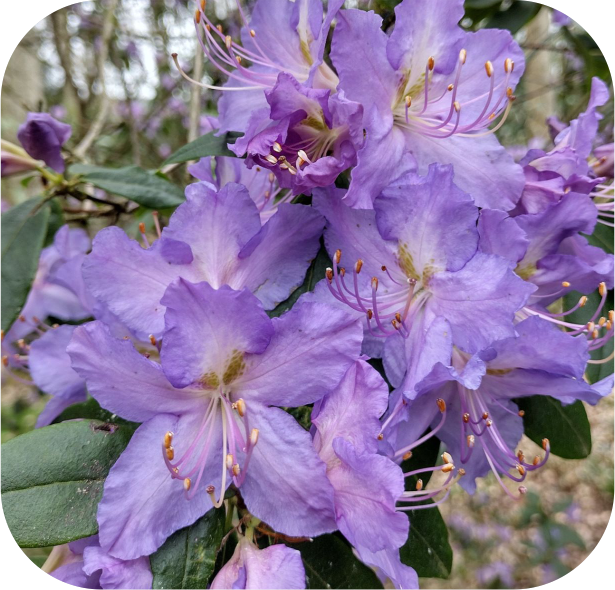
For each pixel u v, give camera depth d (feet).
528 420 0.54
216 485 0.41
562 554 1.45
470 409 0.47
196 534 0.40
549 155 0.50
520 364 0.44
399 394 0.43
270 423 0.41
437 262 0.45
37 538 0.39
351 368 0.40
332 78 0.47
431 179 0.43
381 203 0.45
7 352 0.71
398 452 0.42
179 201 0.64
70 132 0.64
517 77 0.48
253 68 0.52
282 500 0.40
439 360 0.42
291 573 0.38
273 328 0.40
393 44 0.45
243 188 0.42
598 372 0.52
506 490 0.45
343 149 0.43
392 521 0.35
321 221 0.46
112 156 1.25
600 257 0.50
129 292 0.43
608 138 0.89
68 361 0.59
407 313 0.45
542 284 0.50
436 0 0.45
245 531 0.41
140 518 0.38
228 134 0.52
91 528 0.40
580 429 0.54
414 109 0.47
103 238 0.43
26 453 0.42
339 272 0.46
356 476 0.37
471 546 1.51
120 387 0.40
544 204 0.48
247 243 0.42
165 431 0.40
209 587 0.41
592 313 0.54
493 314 0.42
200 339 0.39
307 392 0.41
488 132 0.46
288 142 0.44
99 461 0.42
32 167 0.65
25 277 0.61
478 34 0.48
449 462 0.39
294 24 0.49
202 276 0.43
